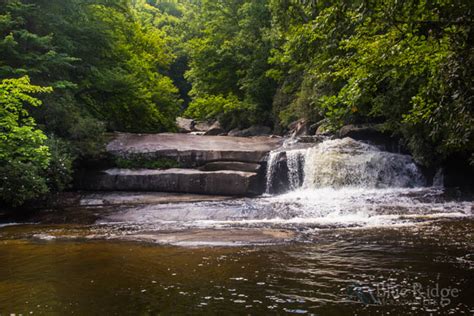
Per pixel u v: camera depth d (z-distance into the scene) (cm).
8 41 1271
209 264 580
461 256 595
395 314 393
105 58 1950
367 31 539
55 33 1555
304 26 654
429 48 589
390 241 700
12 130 1080
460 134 498
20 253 688
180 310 412
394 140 1584
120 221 1036
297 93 2103
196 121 3669
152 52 3244
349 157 1397
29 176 1120
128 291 474
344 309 406
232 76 2941
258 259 601
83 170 1491
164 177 1430
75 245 745
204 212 1053
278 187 1455
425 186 1415
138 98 2128
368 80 631
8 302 446
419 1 444
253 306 419
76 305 433
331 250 646
